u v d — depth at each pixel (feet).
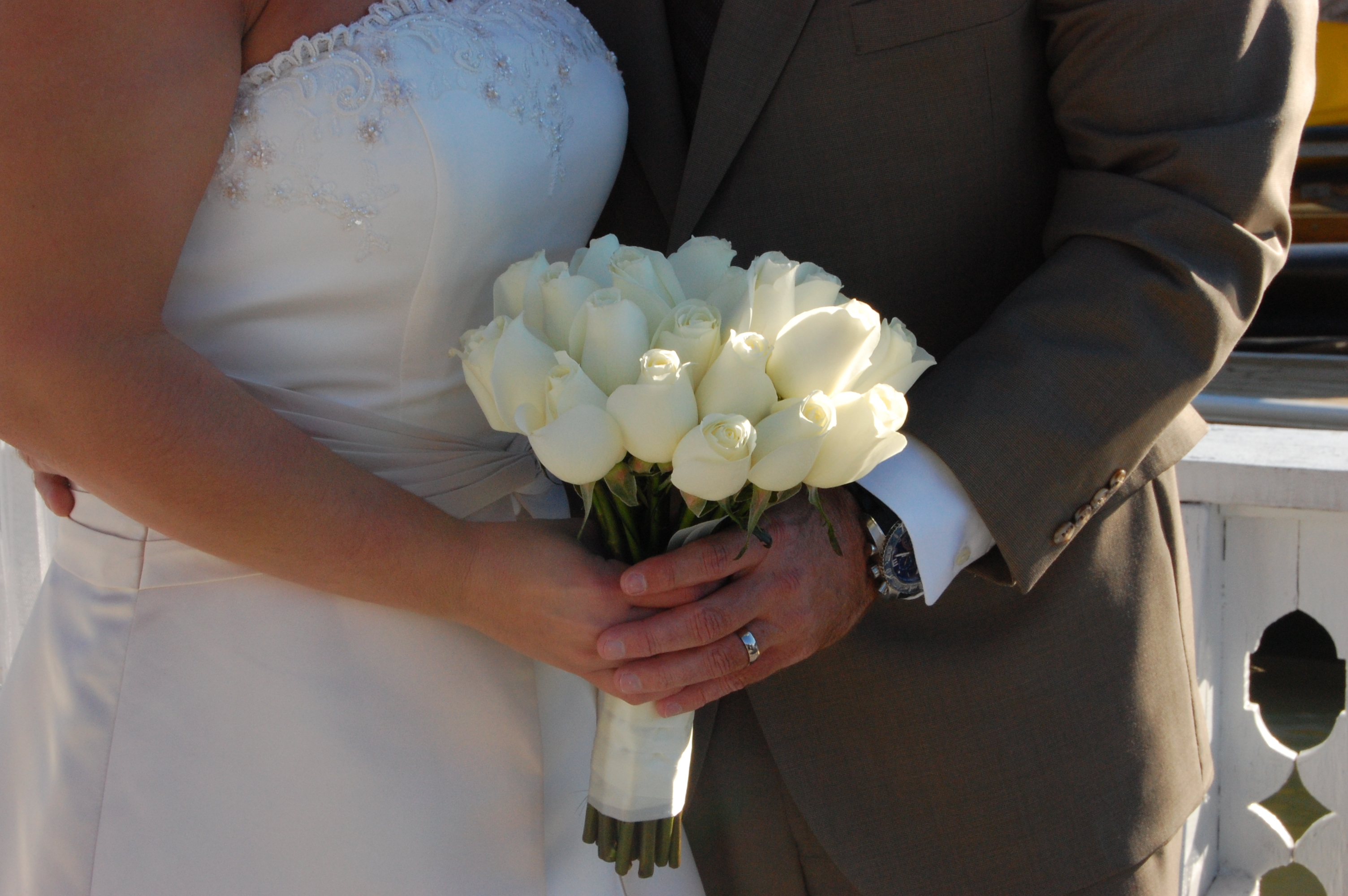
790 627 3.26
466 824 3.47
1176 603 4.32
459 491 3.59
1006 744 4.06
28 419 2.69
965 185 3.92
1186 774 4.22
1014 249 4.10
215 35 2.74
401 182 3.05
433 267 3.19
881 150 3.87
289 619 3.27
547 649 3.21
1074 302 3.55
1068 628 4.06
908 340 2.96
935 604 4.15
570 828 3.88
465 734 3.51
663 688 3.13
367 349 3.28
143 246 2.65
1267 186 3.48
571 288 2.86
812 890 4.54
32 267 2.54
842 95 3.83
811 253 4.00
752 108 3.86
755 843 4.54
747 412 2.72
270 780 3.24
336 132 3.01
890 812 4.16
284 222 3.05
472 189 3.14
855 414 2.70
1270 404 8.62
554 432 2.61
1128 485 4.00
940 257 4.00
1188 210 3.47
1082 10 3.63
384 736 3.34
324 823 3.26
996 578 3.69
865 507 3.51
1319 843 6.22
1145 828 4.02
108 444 2.68
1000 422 3.45
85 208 2.53
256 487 2.83
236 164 2.99
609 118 3.70
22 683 3.56
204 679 3.25
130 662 3.27
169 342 2.76
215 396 2.80
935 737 4.10
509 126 3.22
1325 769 6.12
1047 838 4.03
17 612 6.43
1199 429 4.27
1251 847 6.41
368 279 3.15
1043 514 3.50
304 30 3.00
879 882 4.13
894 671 4.11
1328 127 15.51
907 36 3.74
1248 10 3.51
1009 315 3.67
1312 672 12.94
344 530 2.98
